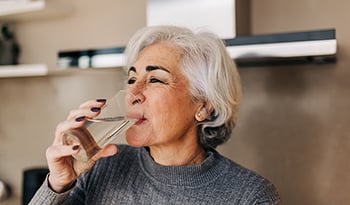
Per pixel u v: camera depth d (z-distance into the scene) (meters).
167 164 1.06
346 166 1.60
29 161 2.17
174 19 1.55
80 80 2.04
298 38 1.23
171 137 1.00
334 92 1.61
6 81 2.20
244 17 1.64
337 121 1.61
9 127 2.21
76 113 0.86
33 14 2.02
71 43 2.07
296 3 1.64
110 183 1.07
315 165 1.65
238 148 1.75
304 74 1.65
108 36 1.99
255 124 1.72
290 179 1.68
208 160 1.04
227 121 1.10
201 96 1.04
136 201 1.03
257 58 1.33
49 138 2.12
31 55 2.16
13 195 2.20
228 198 0.99
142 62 1.01
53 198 0.95
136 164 1.09
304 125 1.66
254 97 1.72
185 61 1.01
